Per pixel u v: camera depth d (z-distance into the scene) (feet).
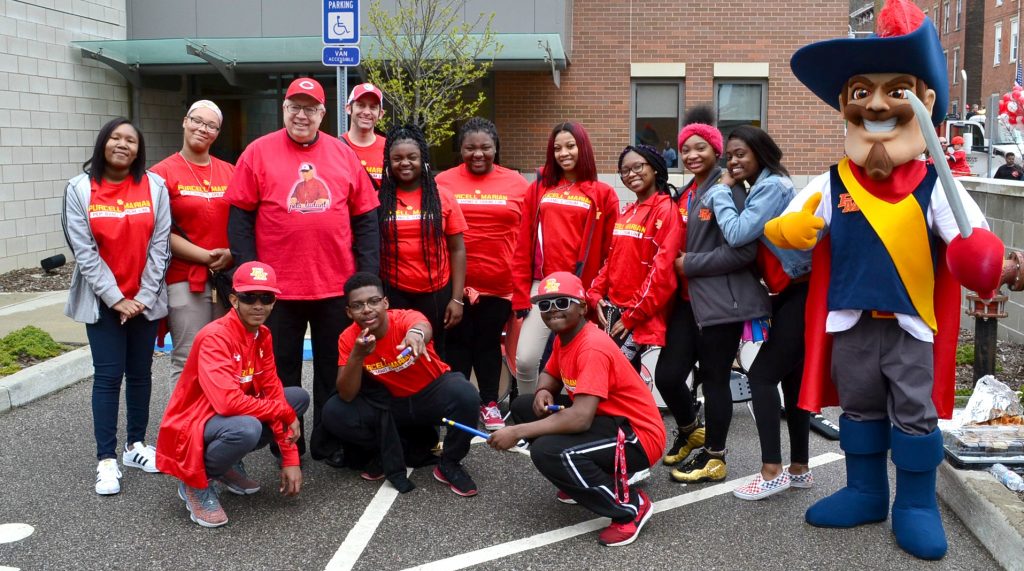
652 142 51.60
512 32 45.03
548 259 18.79
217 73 48.49
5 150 36.01
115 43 40.52
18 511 15.10
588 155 18.72
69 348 25.05
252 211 16.60
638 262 17.17
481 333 19.66
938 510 13.84
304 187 16.31
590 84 50.67
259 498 15.80
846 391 14.07
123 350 16.60
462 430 15.94
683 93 51.06
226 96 48.78
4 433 19.30
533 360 18.92
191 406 14.57
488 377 19.79
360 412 16.08
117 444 18.63
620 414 14.30
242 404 14.39
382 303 15.34
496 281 19.34
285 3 44.73
